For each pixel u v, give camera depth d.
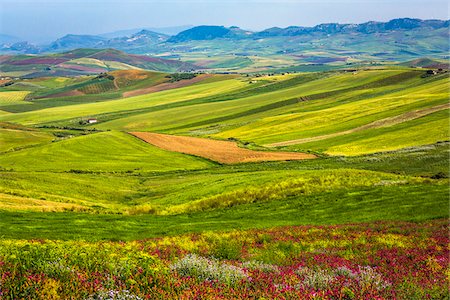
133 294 10.85
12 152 107.44
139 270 12.78
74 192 65.19
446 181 52.59
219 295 11.63
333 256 20.55
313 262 18.61
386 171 74.50
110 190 69.25
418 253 20.88
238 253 21.25
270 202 48.97
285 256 20.64
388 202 41.56
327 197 47.56
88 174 82.38
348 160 88.88
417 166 75.75
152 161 99.62
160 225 37.19
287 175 61.09
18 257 13.09
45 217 38.06
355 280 14.36
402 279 15.28
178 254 21.00
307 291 12.34
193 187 65.62
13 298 10.60
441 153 83.25
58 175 74.94
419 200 40.81
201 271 13.83
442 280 15.32
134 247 23.03
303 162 92.19
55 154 104.00
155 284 11.91
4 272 11.69
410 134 111.50
